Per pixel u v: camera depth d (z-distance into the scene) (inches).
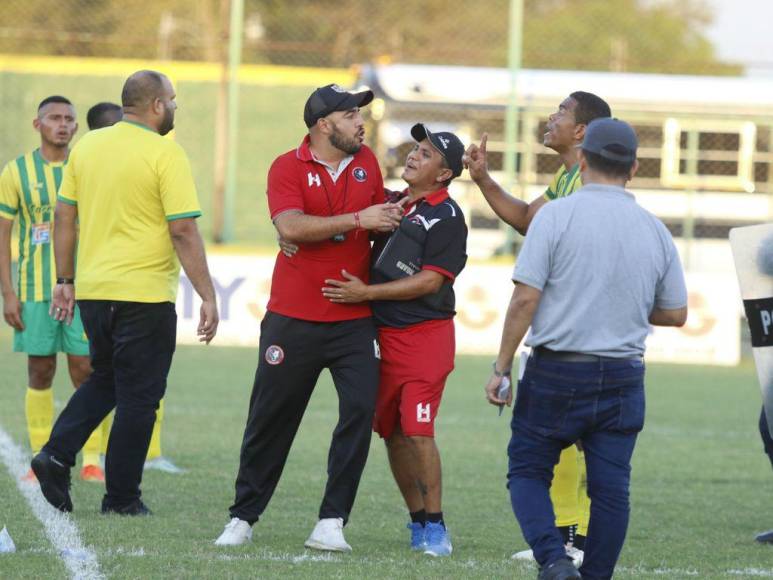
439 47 3348.9
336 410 1327.5
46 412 889.5
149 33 2834.6
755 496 910.4
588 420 531.5
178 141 2143.2
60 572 571.8
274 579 573.0
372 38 3228.3
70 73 2107.5
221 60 1937.7
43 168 867.4
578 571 527.5
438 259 654.5
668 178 2149.4
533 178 2076.8
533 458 538.3
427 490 663.8
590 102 657.6
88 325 705.6
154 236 700.7
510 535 729.6
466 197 2054.6
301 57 3043.8
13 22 2824.8
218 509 759.7
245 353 1797.5
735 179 2150.6
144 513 727.7
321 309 647.1
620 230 529.3
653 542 727.7
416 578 589.3
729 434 1251.2
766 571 648.4
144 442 713.6
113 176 695.1
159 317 702.5
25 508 727.1
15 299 863.1
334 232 628.1
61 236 720.3
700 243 2150.6
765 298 579.2
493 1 3479.3
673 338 1919.3
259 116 2174.0
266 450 660.1
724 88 2156.7
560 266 528.4
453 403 1418.6
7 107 2090.3
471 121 2087.8
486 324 1909.4
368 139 2097.7
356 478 658.8
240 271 1882.4
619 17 3690.9
